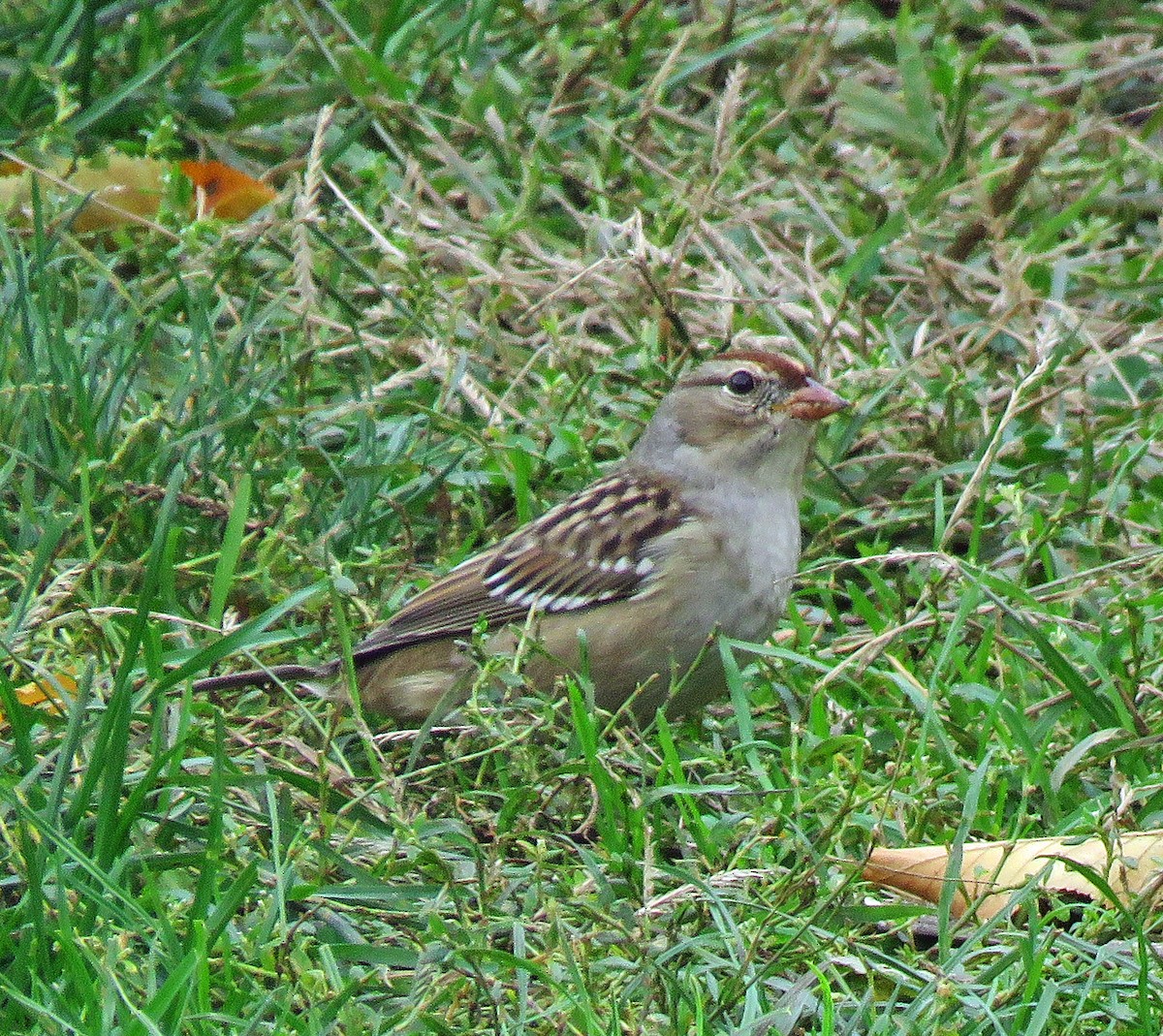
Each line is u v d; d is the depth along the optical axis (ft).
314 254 39.70
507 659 27.02
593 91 45.98
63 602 28.58
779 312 39.58
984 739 27.89
